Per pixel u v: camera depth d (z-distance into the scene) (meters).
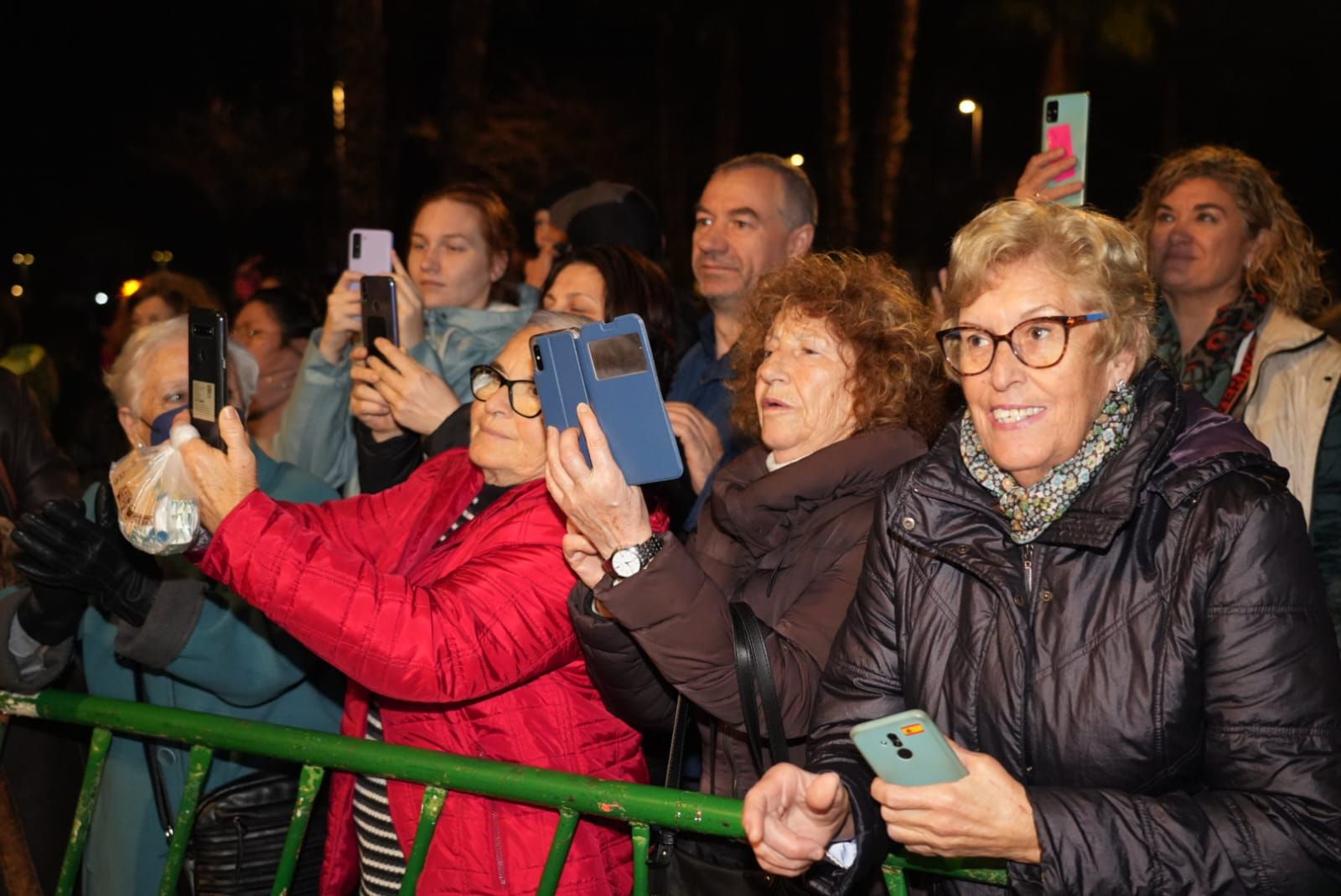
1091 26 19.47
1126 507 1.93
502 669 2.47
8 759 3.18
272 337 4.93
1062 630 1.97
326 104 20.69
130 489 2.55
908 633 2.14
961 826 1.85
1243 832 1.81
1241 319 3.93
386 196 18.30
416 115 23.17
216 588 2.94
